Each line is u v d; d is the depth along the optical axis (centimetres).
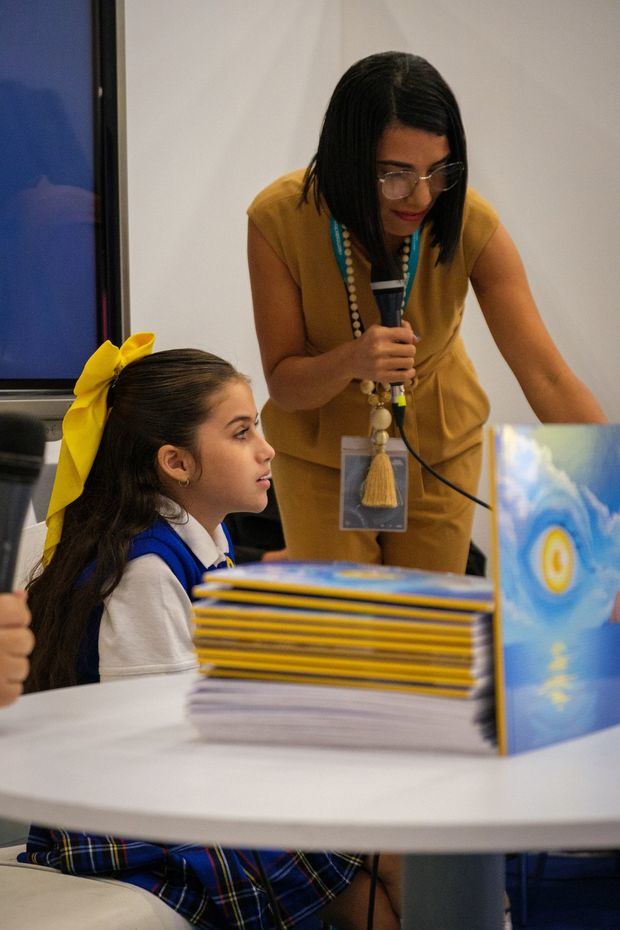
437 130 183
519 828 70
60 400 289
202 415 167
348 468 208
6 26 277
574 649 92
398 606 89
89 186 305
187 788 78
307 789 78
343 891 159
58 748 90
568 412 209
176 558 153
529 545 89
